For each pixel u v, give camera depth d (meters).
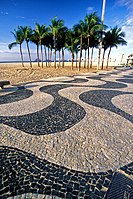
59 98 6.09
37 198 1.73
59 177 2.04
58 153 2.54
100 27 18.86
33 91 7.37
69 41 22.92
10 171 2.14
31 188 1.86
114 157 2.46
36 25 24.06
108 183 1.96
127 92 7.36
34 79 11.98
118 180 2.01
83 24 19.30
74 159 2.40
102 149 2.68
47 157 2.44
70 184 1.94
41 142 2.89
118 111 4.67
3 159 2.38
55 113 4.45
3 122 3.80
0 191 1.82
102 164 2.29
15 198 1.73
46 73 16.25
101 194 1.80
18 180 1.98
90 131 3.36
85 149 2.67
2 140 2.94
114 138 3.06
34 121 3.88
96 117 4.18
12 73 15.60
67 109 4.80
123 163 2.33
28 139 2.99
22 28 25.17
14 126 3.58
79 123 3.77
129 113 4.52
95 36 20.86
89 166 2.25
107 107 5.04
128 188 1.89
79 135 3.17
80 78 12.32
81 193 1.81
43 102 5.53
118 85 9.23
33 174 2.09
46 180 1.99
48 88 8.10
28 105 5.18
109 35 22.86
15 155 2.48
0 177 2.03
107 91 7.53
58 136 3.12
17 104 5.30
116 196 1.77
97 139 3.01
